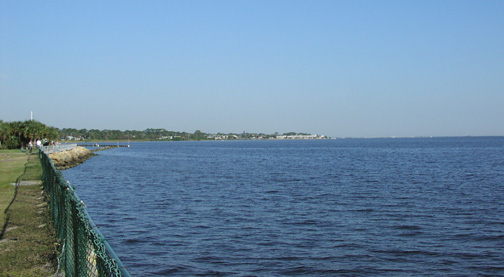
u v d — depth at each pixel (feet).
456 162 254.88
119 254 61.16
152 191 126.31
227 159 315.99
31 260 38.29
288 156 359.66
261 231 74.59
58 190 43.68
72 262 29.45
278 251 63.05
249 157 345.92
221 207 97.71
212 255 61.05
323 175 176.55
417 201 105.60
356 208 96.12
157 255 60.85
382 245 66.28
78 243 26.03
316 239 69.56
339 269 55.98
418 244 66.95
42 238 44.78
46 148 232.53
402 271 55.57
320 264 57.72
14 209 60.54
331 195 116.47
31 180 94.99
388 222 81.66
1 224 51.88
